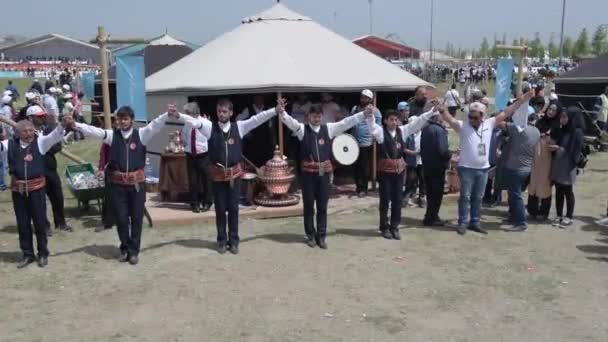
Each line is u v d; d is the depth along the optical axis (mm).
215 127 6848
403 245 7422
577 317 5371
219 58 10750
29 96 11117
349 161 9242
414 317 5352
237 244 7113
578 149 7992
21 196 6492
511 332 5074
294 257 6938
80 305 5609
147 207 8984
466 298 5781
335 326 5156
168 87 10344
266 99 11766
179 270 6516
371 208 9320
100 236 7887
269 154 11297
